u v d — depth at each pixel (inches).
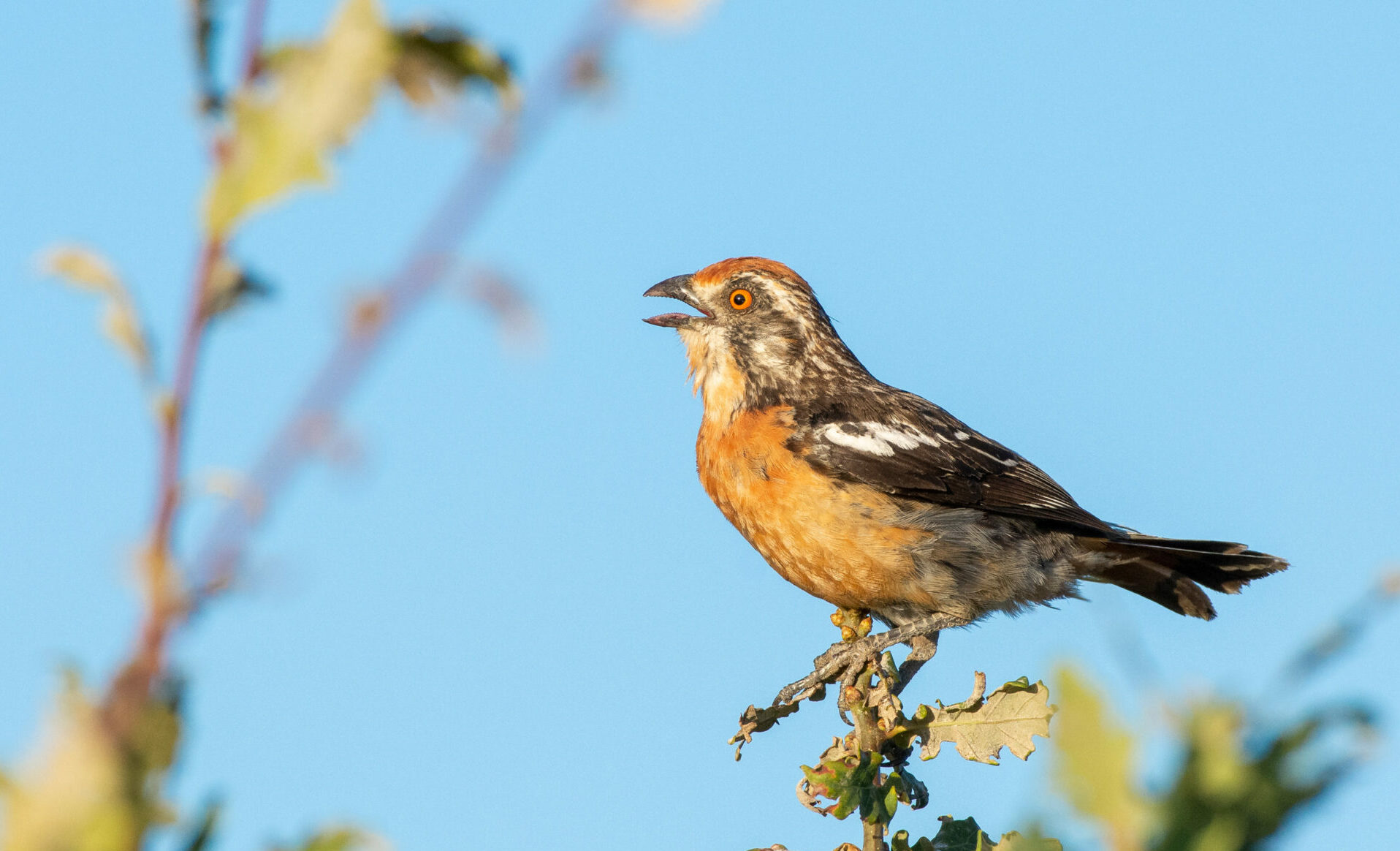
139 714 83.0
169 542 88.0
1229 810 76.5
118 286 92.9
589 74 88.9
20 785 81.0
